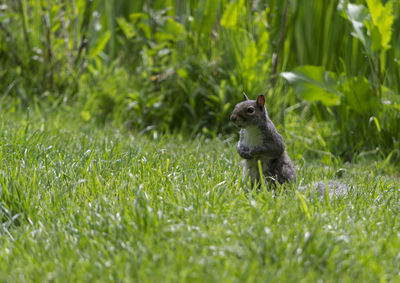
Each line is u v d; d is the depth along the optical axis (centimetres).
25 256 548
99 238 570
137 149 963
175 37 1367
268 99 1259
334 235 580
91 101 1339
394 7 1284
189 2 1489
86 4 1577
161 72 1367
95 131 1157
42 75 1416
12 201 667
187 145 1125
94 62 1557
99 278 496
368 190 809
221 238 562
